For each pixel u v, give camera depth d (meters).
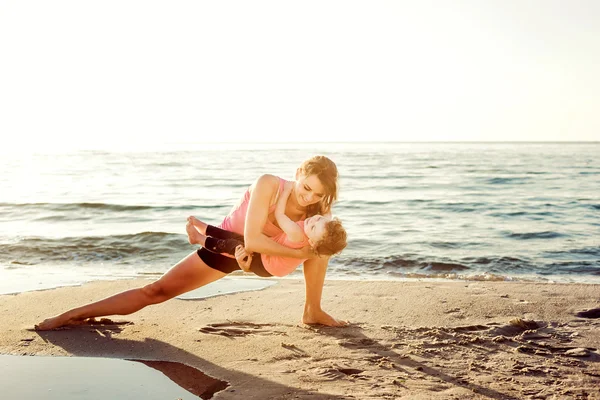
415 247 9.26
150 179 26.55
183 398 2.71
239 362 3.26
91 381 2.92
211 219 13.12
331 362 3.27
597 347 3.61
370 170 36.41
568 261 7.97
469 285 5.68
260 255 3.46
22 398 2.68
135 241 9.16
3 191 19.41
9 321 4.07
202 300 4.93
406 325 4.13
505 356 3.43
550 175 30.81
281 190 3.46
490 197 18.75
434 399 2.71
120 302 3.88
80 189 20.75
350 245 9.45
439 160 53.28
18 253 8.21
